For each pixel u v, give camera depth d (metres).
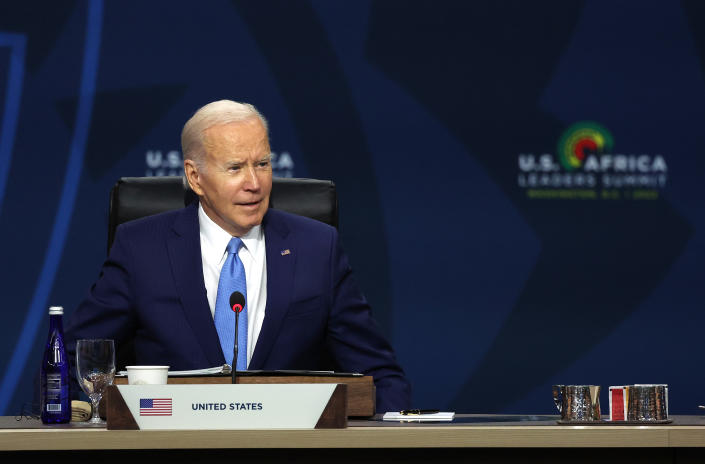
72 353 8.51
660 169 15.65
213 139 8.46
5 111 15.02
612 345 15.55
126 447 5.41
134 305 8.60
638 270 15.60
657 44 15.70
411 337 15.52
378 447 5.45
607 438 5.43
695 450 5.55
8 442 5.36
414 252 15.55
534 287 15.58
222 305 8.50
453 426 5.70
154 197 9.52
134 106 15.23
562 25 15.64
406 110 15.59
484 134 15.61
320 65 15.52
